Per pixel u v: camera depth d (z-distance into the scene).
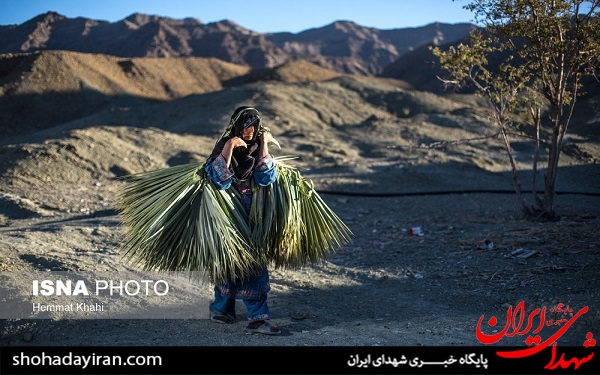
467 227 11.30
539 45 10.66
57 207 14.44
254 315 4.88
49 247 7.38
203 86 96.69
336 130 33.97
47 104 73.94
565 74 11.29
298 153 26.31
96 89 79.62
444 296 6.65
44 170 18.28
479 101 50.81
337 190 16.69
